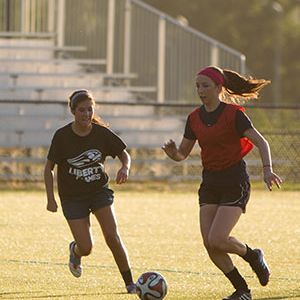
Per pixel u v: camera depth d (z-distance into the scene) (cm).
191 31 8900
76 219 2953
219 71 2798
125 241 4322
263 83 2881
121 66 9294
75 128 2942
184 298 2877
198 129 2792
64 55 9400
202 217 2789
